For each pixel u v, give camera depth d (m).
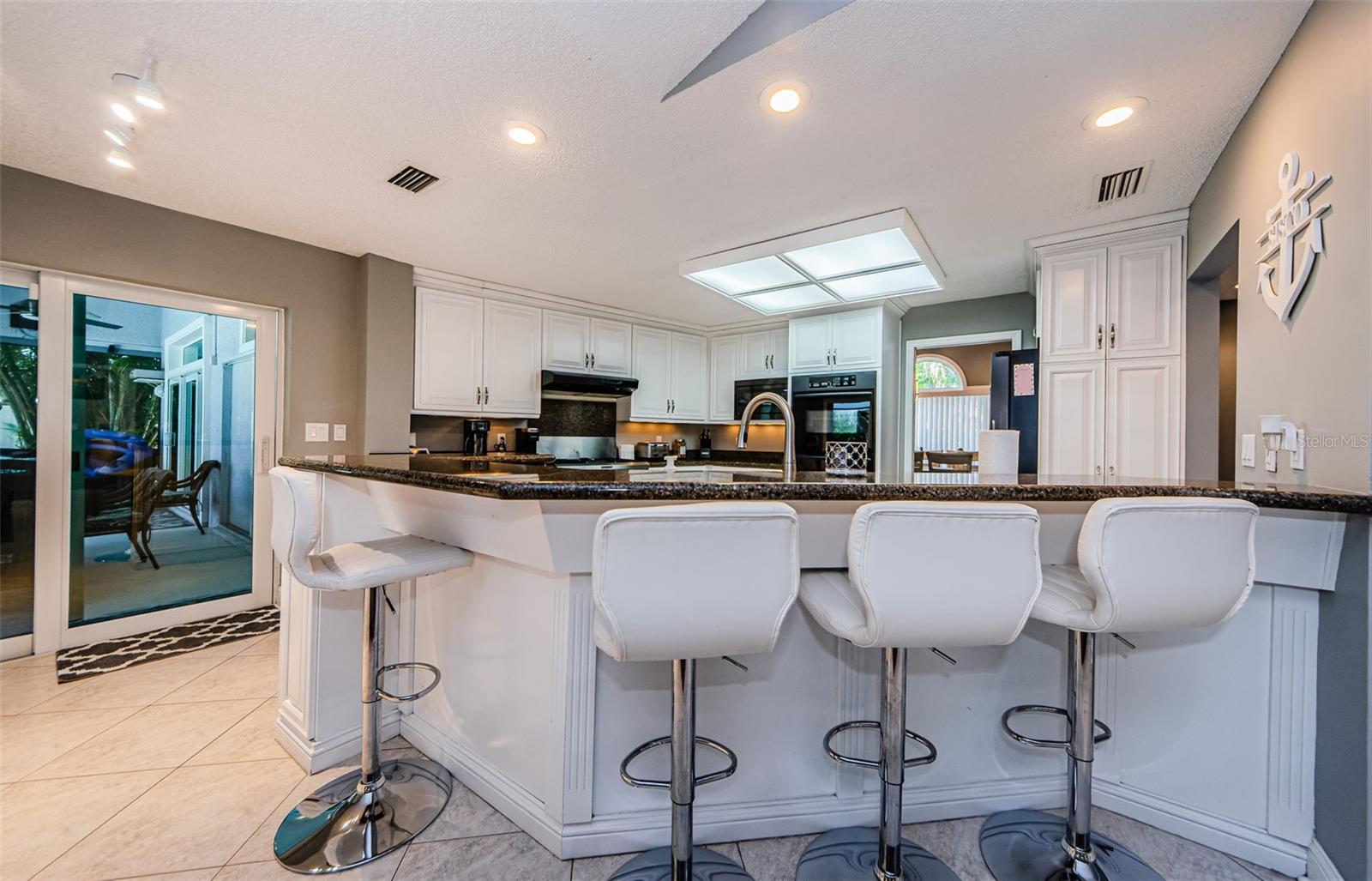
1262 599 1.45
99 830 1.50
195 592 3.02
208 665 2.51
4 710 2.11
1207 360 2.57
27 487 2.54
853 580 1.10
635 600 1.02
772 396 2.11
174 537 2.95
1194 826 1.51
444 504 1.66
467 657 1.75
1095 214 2.61
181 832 1.50
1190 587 1.14
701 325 5.22
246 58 1.63
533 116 1.89
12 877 1.34
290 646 1.89
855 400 4.15
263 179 2.40
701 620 1.04
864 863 1.42
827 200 2.50
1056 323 2.91
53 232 2.44
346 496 1.90
